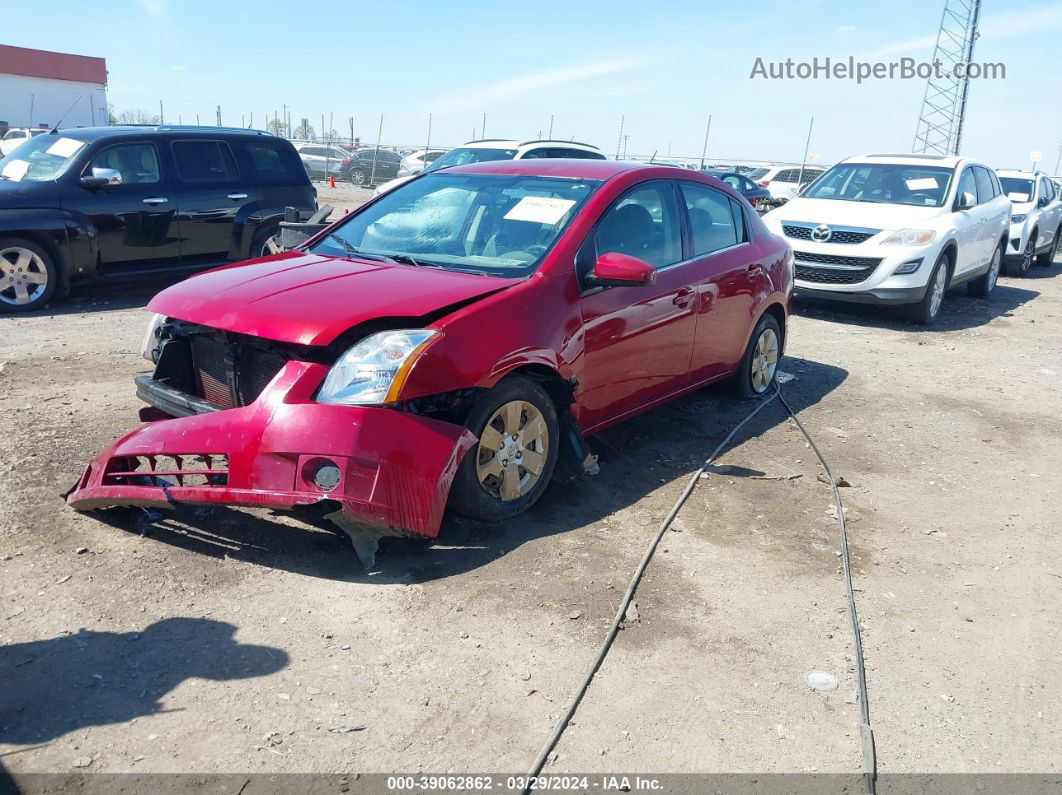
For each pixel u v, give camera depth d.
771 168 29.08
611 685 3.02
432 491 3.56
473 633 3.26
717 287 5.51
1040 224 16.19
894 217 10.05
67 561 3.57
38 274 8.59
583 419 4.60
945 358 8.59
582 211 4.58
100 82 58.66
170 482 4.15
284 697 2.85
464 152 13.88
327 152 32.50
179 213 9.32
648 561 3.89
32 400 5.57
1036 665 3.32
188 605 3.32
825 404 6.71
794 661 3.23
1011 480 5.31
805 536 4.30
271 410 3.52
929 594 3.82
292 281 4.08
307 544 3.81
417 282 4.07
